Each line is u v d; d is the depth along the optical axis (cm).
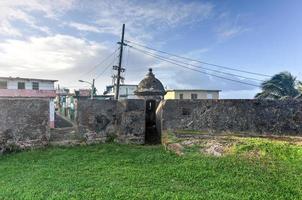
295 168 597
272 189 498
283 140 842
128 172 620
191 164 648
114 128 1039
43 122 945
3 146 875
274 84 2519
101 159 762
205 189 508
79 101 997
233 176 568
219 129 1016
